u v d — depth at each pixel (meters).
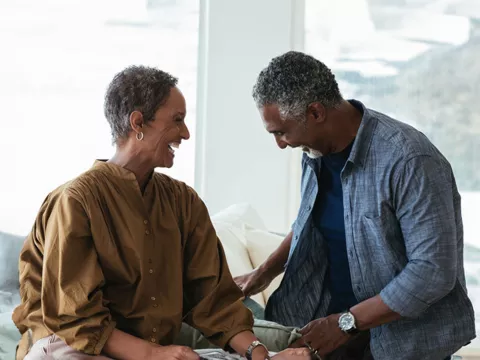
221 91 3.82
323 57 3.94
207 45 3.81
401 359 2.15
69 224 1.95
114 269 2.01
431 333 2.13
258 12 3.80
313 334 2.13
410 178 2.02
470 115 3.97
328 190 2.29
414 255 2.04
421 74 3.96
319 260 2.35
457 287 2.16
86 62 3.82
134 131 2.04
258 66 3.82
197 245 2.19
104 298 2.04
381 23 3.93
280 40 3.82
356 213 2.14
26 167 3.82
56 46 3.80
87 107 3.83
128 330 2.04
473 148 4.00
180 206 2.17
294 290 2.40
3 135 3.80
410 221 2.04
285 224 3.90
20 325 2.08
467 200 4.03
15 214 3.82
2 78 3.79
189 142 3.90
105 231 1.99
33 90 3.80
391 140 2.07
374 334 2.18
